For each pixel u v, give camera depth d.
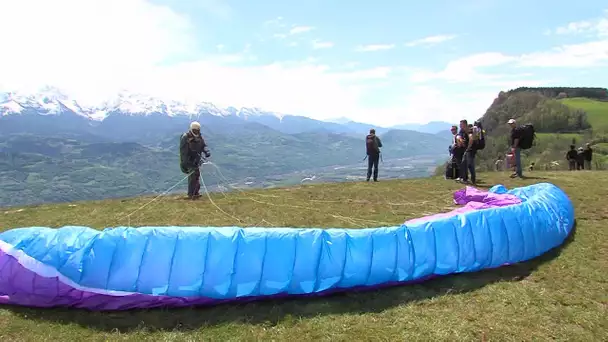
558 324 4.98
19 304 5.47
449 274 6.44
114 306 5.38
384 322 5.07
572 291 5.82
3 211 10.87
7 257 5.55
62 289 5.34
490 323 4.99
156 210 10.51
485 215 6.80
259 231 5.80
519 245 6.75
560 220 7.96
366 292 5.90
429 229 6.34
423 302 5.58
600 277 6.24
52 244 5.58
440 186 13.76
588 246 7.58
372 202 11.42
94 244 5.52
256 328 4.97
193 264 5.42
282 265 5.57
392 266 5.92
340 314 5.29
